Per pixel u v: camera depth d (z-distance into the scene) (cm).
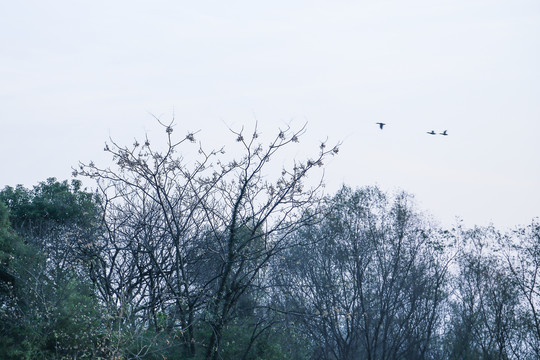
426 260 4769
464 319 4722
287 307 3344
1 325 2497
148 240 2650
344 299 4312
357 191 4622
